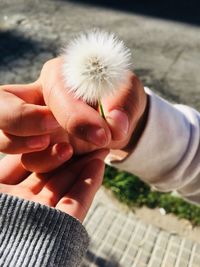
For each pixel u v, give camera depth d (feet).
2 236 0.36
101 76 0.34
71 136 0.42
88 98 0.35
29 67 1.67
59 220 0.36
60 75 0.38
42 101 0.42
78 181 0.40
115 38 0.38
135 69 1.74
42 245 0.35
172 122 0.48
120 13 2.23
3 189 0.42
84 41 0.37
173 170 0.49
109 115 0.36
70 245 0.35
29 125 0.36
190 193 0.54
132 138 0.47
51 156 0.40
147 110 0.47
